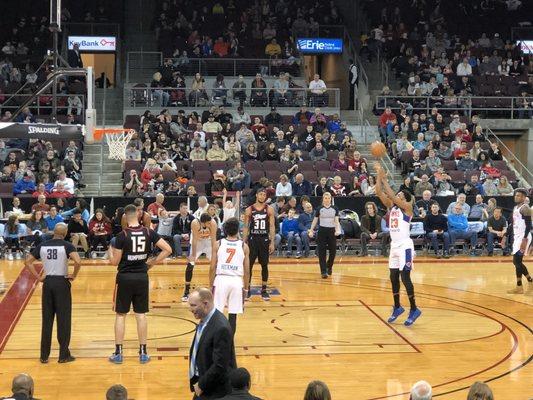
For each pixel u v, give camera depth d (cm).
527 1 3216
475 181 2162
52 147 2236
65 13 2917
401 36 3005
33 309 1274
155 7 3031
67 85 2642
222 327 646
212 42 2925
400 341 1081
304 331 1135
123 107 2633
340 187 2072
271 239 1339
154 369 936
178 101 2594
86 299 1355
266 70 2819
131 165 2228
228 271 996
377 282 1558
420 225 1944
